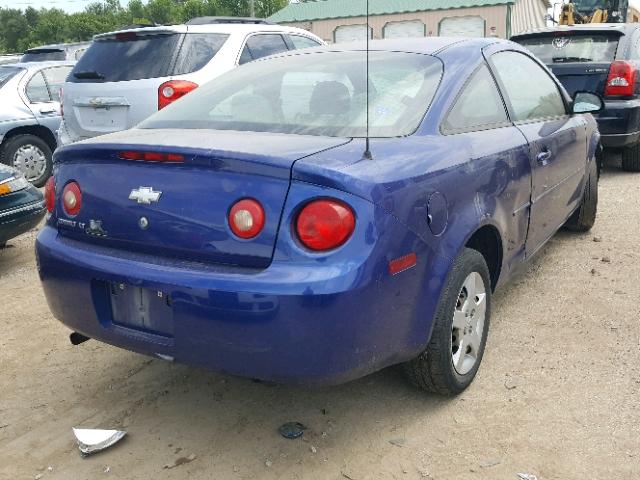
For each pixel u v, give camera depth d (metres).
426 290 2.67
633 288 4.37
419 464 2.66
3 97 8.34
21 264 5.49
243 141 2.63
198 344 2.48
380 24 34.34
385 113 2.94
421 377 2.98
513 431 2.85
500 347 3.61
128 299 2.67
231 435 2.90
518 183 3.47
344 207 2.34
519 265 3.74
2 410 3.16
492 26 32.38
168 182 2.54
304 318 2.30
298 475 2.62
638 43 7.76
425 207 2.63
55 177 2.96
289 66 3.49
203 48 6.57
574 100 4.58
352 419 2.98
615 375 3.28
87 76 6.65
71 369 3.55
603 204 6.55
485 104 3.45
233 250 2.41
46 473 2.69
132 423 3.02
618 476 2.56
